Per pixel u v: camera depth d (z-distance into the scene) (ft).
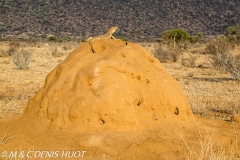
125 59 53.36
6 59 199.62
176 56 202.18
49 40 390.42
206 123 58.85
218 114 74.13
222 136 50.75
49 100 52.39
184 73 148.77
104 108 48.73
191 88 106.93
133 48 56.03
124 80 51.08
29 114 55.83
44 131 49.83
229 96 95.76
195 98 90.84
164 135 48.52
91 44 55.06
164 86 53.83
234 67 125.18
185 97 57.72
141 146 44.78
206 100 88.63
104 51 54.75
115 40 57.93
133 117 49.08
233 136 51.57
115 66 51.47
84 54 55.06
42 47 306.14
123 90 50.21
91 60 53.67
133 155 42.83
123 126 48.52
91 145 45.06
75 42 359.46
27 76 130.93
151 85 52.65
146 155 42.88
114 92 49.57
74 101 50.06
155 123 50.52
